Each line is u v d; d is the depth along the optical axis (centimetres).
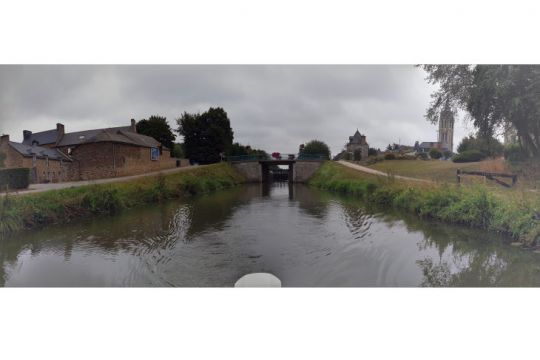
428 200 1497
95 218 1628
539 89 1597
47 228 1376
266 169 5684
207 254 1018
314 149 5981
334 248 1058
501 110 1838
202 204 2233
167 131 5831
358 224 1423
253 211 1908
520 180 1616
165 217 1678
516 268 817
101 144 3275
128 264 927
